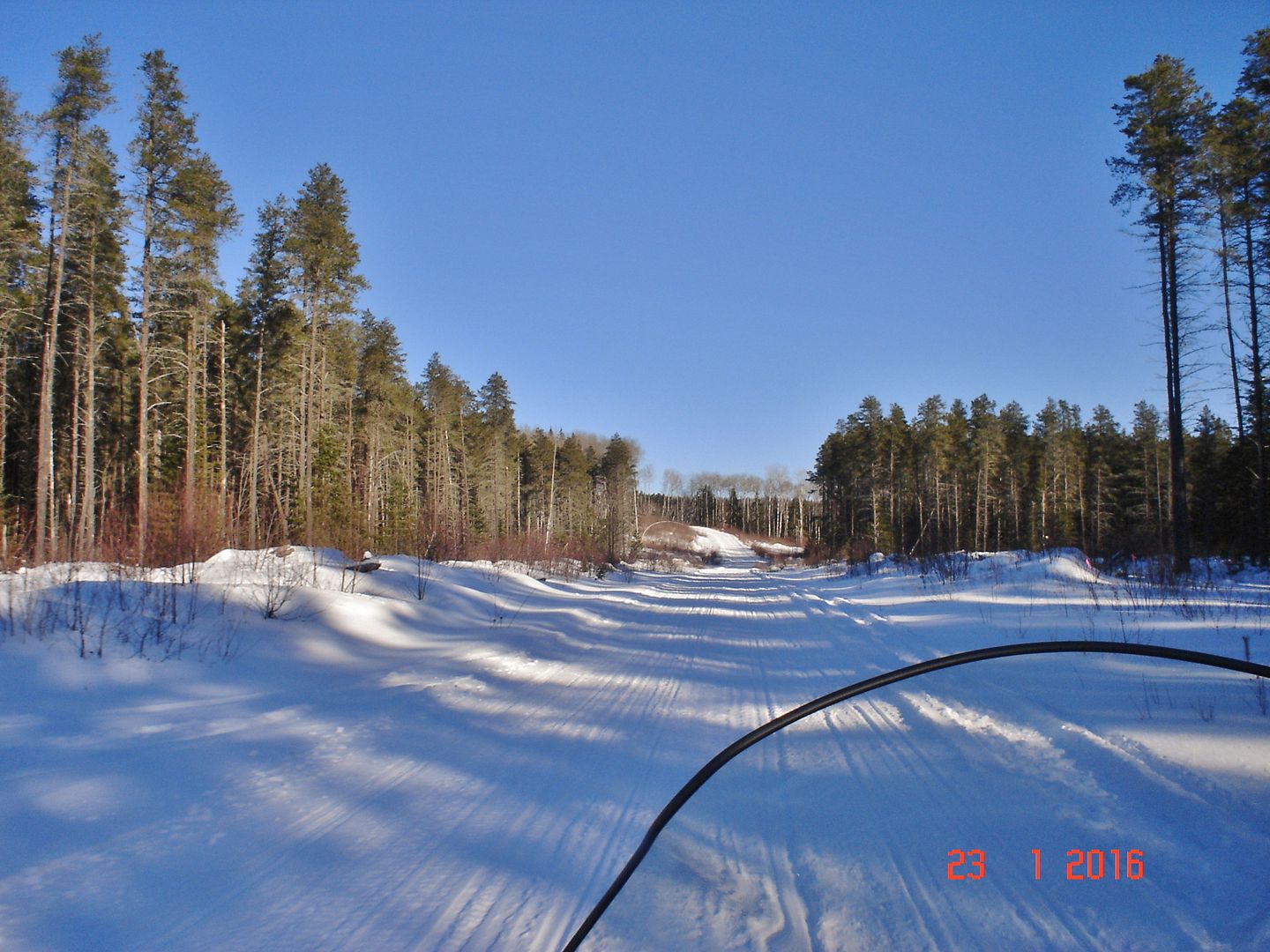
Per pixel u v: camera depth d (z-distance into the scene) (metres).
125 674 7.86
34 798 4.84
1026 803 4.84
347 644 10.94
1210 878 3.70
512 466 63.59
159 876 4.01
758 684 9.21
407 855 4.37
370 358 42.47
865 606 17.95
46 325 22.52
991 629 11.70
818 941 3.42
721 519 133.88
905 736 6.60
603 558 37.50
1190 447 36.91
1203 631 9.80
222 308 36.66
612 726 7.25
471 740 6.71
